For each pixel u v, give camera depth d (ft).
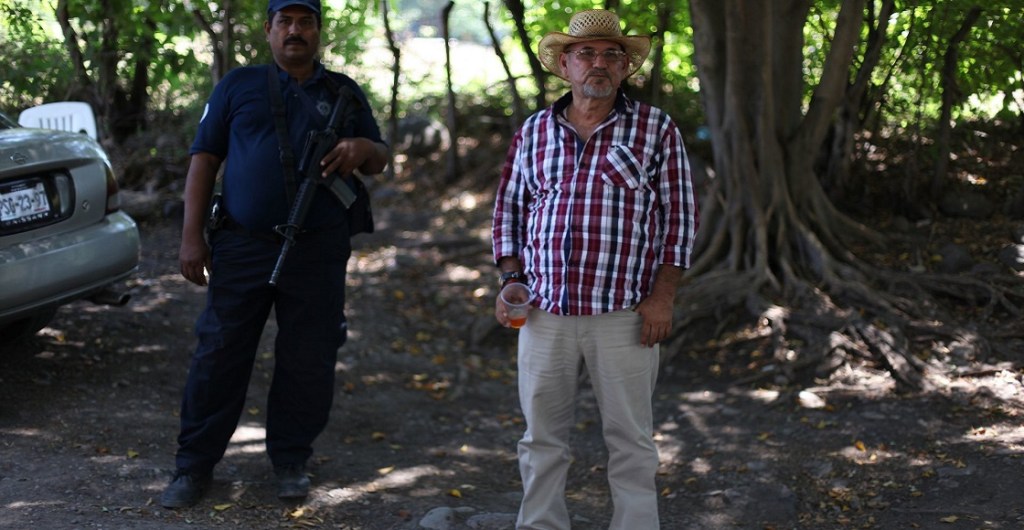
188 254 13.57
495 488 16.12
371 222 14.79
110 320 20.36
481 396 20.53
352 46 32.37
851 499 15.03
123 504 13.53
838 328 20.66
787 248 23.34
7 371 17.28
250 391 18.88
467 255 27.35
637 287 11.59
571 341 11.64
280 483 14.40
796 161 24.06
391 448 17.51
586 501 15.67
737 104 23.38
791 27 23.84
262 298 13.78
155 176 30.50
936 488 15.03
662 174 11.62
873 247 24.23
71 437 15.43
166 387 18.07
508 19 32.91
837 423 17.61
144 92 31.91
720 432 17.83
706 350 21.59
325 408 14.55
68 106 21.72
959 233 24.47
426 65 40.65
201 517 13.48
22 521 12.42
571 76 11.53
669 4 26.91
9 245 14.89
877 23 25.05
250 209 13.42
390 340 22.79
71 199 15.94
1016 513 13.89
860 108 26.58
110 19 29.19
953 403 18.02
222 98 13.67
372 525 14.05
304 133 13.61
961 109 25.81
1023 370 19.03
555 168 11.58
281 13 13.48
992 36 24.03
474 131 35.73
